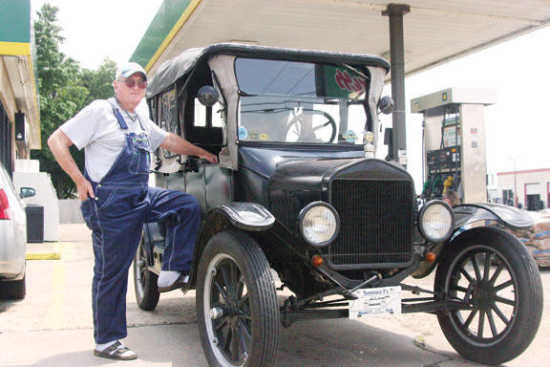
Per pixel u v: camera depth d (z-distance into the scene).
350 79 4.58
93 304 4.02
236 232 3.47
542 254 8.35
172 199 4.03
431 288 6.48
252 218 3.22
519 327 3.52
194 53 4.56
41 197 13.16
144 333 4.71
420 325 4.96
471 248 3.95
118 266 3.89
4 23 9.82
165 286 3.95
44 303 5.99
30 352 4.13
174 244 3.99
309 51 4.32
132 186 3.86
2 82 11.33
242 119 4.16
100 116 3.77
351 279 3.54
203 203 4.66
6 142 15.20
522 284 3.52
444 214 3.66
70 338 4.54
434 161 10.67
